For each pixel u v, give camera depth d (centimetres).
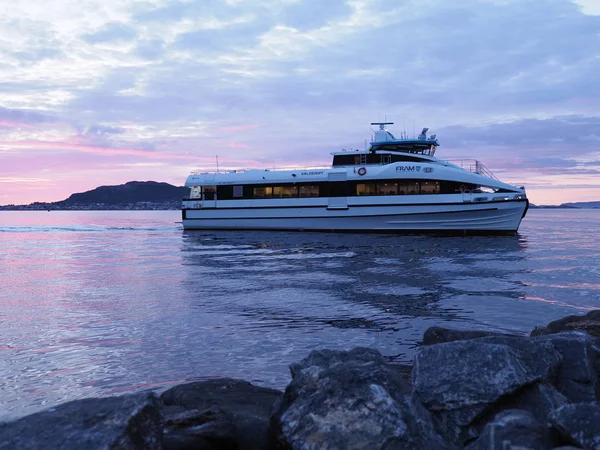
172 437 371
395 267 2114
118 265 2397
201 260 2552
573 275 1834
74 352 848
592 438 300
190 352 843
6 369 754
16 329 1030
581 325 764
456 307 1238
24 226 8819
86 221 12762
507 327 1025
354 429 326
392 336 957
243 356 818
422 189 3925
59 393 652
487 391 399
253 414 437
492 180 3841
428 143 4216
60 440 288
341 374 374
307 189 4288
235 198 4544
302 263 2322
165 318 1134
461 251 2845
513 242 3456
